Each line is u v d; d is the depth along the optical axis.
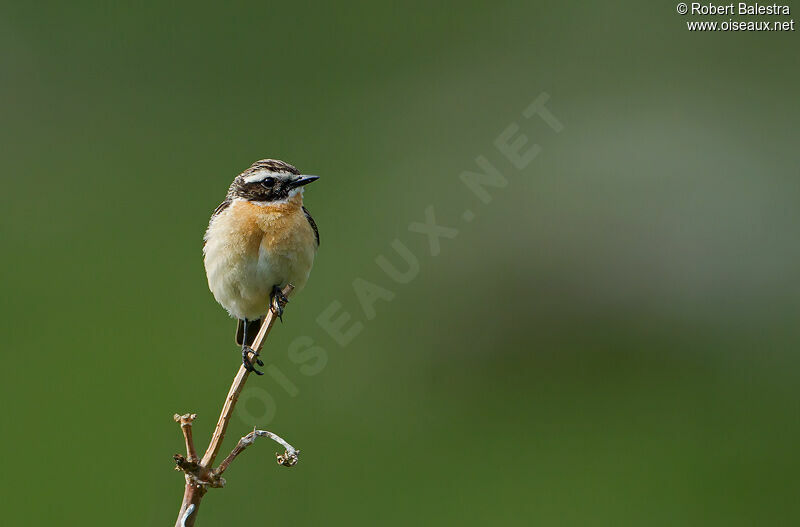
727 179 14.27
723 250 13.71
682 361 13.31
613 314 13.40
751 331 13.34
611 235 13.82
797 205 13.95
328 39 16.09
